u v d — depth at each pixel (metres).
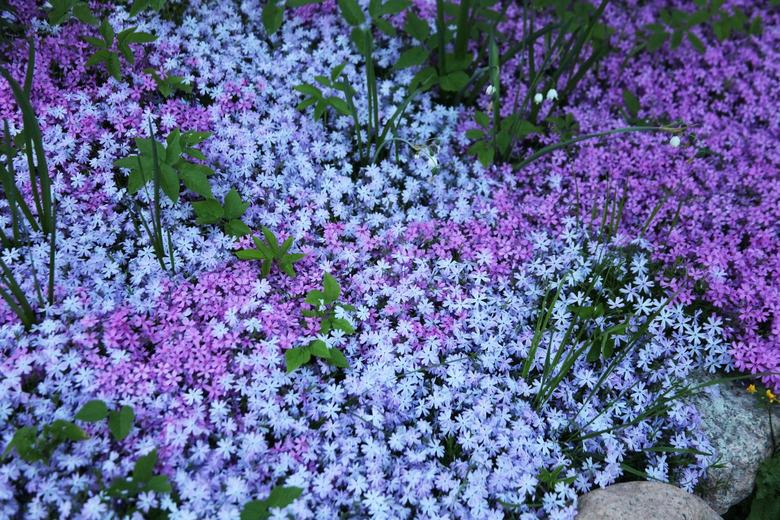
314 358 0.91
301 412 0.88
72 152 0.99
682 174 1.07
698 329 0.96
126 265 0.95
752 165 1.10
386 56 1.13
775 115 1.15
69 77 1.03
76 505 0.81
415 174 1.05
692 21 1.16
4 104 0.99
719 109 1.16
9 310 0.88
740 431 0.92
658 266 1.01
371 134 1.07
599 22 1.19
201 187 0.93
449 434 0.88
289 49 1.12
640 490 0.87
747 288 0.97
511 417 0.91
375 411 0.88
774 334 0.95
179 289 0.92
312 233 1.00
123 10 1.08
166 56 1.08
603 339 0.91
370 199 1.02
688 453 0.91
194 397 0.86
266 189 1.01
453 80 1.09
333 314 0.92
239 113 1.06
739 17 1.18
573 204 1.05
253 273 0.94
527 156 1.09
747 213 1.05
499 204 1.04
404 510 0.84
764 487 0.91
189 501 0.82
